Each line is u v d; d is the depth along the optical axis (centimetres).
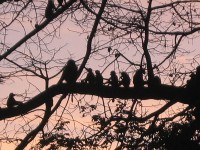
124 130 1719
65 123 1800
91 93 1493
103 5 1928
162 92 1486
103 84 1520
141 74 1495
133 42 2048
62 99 1923
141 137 1700
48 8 1939
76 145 1727
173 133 1644
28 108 1497
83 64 1898
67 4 1919
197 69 1502
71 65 1480
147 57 1541
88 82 1511
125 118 1773
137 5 1986
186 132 1630
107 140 1728
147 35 1638
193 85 1493
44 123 1869
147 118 1841
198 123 1627
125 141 1705
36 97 1497
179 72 1948
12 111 1491
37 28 2008
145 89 1486
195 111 1630
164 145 1652
